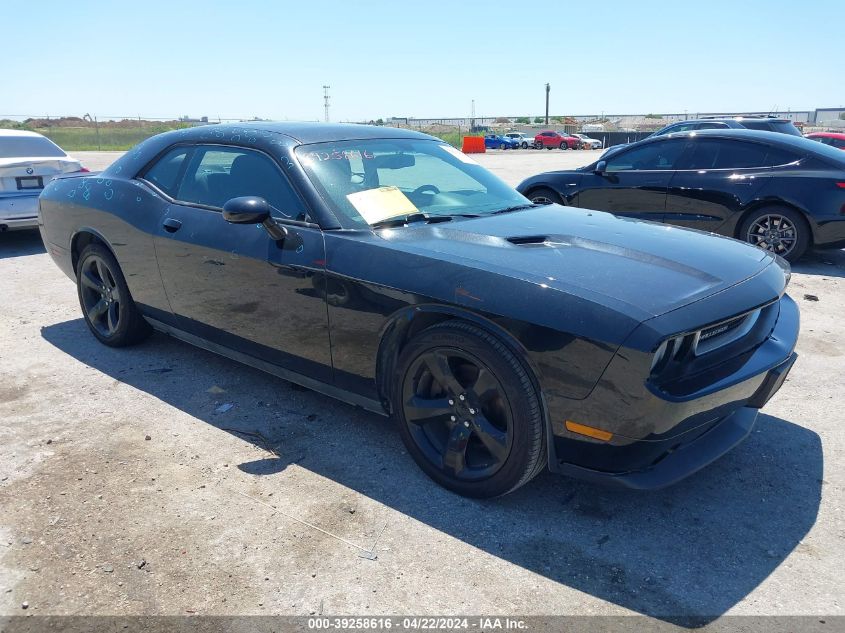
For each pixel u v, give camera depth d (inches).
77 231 180.5
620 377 92.9
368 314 117.7
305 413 146.8
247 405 150.6
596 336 93.6
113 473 122.6
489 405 110.0
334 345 125.7
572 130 2145.7
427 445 119.2
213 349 157.1
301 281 126.4
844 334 197.3
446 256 111.4
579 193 322.3
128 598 91.7
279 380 164.1
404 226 127.9
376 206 130.0
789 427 141.3
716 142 288.0
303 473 123.0
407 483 119.9
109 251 173.8
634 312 93.5
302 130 148.9
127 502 113.7
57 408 148.9
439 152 162.9
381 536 105.1
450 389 111.7
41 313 218.7
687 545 103.6
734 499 115.9
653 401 92.5
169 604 90.7
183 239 148.3
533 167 870.4
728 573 97.3
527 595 92.7
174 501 114.0
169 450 131.0
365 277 116.5
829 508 113.0
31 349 185.2
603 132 1984.5
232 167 146.1
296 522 108.6
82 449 131.2
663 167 301.0
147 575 96.1
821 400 153.9
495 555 100.9
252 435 137.0
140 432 138.2
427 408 115.9
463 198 146.5
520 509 112.6
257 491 117.2
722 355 104.5
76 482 119.5
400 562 99.2
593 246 116.8
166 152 164.9
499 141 1838.1
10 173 296.7
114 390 158.2
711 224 288.0
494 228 126.6
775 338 117.6
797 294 240.1
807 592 93.4
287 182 134.4
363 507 112.7
